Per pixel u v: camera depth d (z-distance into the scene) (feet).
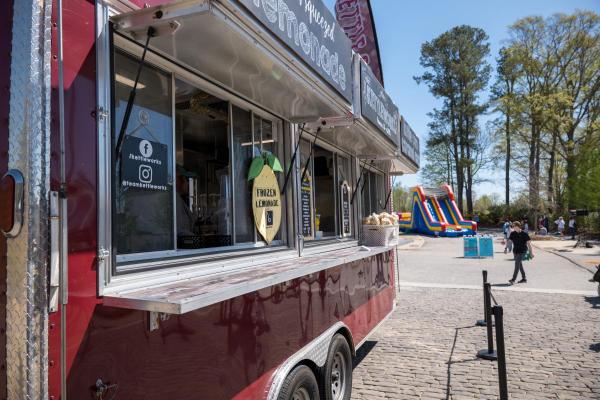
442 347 19.30
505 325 22.91
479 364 17.10
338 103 11.13
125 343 5.63
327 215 16.01
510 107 133.39
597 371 16.14
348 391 12.41
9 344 4.86
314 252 13.50
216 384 7.22
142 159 7.20
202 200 9.27
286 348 9.53
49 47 5.05
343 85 11.32
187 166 8.95
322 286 11.71
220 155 9.71
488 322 17.99
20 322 4.75
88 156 5.48
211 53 7.36
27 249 4.73
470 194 167.02
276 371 8.96
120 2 6.18
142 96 7.27
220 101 9.62
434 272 45.24
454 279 40.14
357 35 22.09
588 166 111.45
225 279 7.39
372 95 14.19
